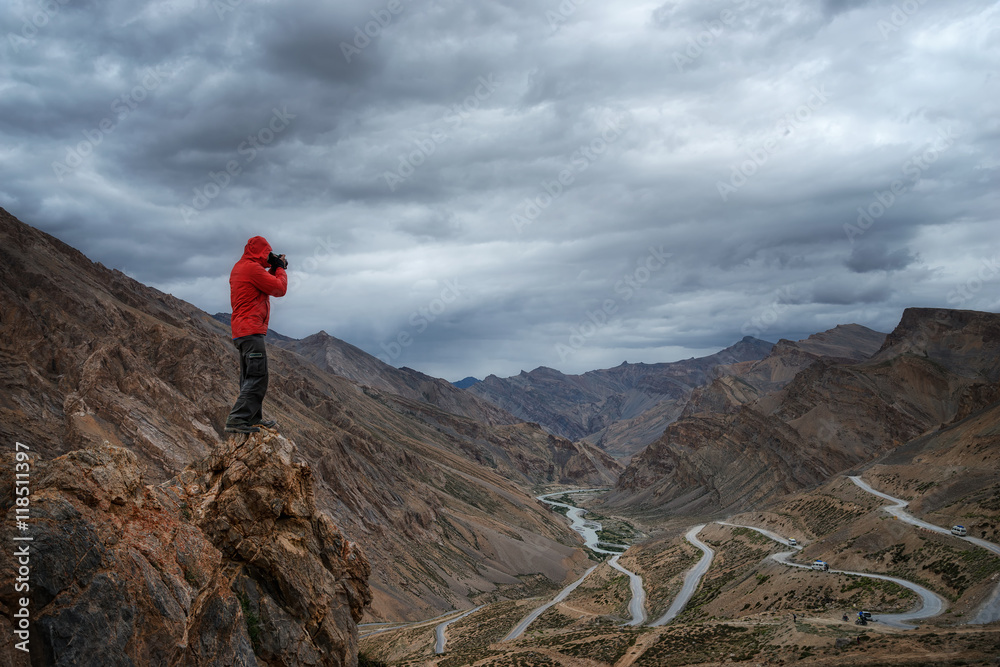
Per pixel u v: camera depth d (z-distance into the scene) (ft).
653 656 269.03
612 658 281.13
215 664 41.22
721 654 256.32
